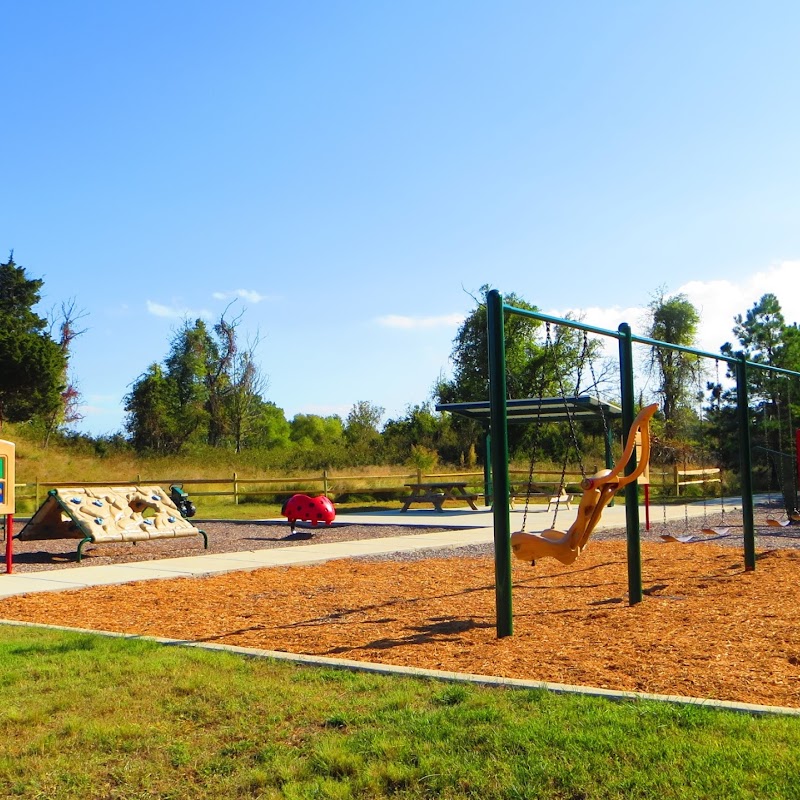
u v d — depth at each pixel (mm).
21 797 3354
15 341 39219
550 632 6188
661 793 3109
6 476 10922
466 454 44875
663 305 47750
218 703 4426
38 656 5496
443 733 3793
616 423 31312
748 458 9516
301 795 3264
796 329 27219
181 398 58875
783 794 3041
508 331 43594
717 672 4824
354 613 7273
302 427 80438
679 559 10609
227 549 13555
